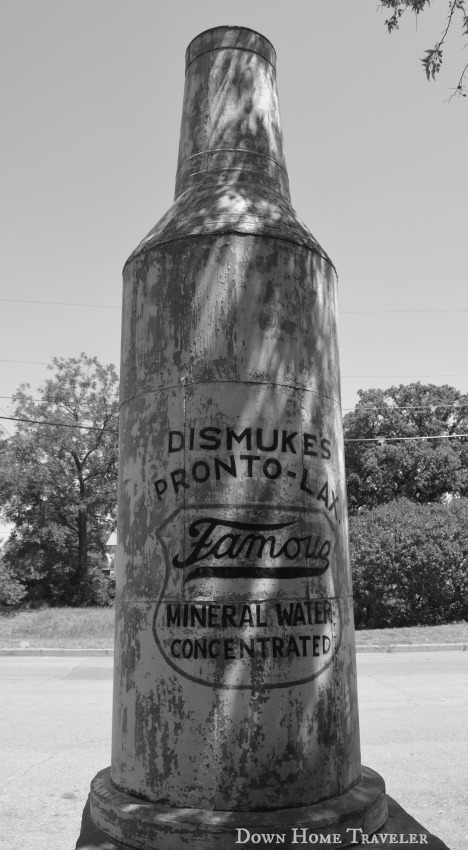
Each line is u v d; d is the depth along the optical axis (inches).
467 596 782.5
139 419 159.2
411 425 1391.5
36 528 1328.7
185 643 141.7
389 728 329.7
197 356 153.7
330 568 155.4
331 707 147.5
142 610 148.9
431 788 243.9
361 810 139.0
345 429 1396.4
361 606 800.9
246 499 146.9
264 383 153.1
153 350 159.2
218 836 127.9
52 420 1317.7
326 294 171.6
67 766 274.1
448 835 201.5
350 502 1369.3
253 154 183.0
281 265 160.4
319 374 163.9
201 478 148.3
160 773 139.0
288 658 142.4
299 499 152.3
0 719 360.2
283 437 152.8
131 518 156.9
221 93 186.2
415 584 776.3
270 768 136.0
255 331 154.7
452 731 323.0
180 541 146.9
